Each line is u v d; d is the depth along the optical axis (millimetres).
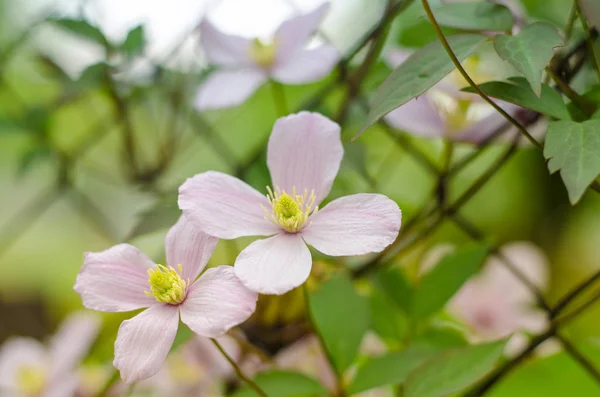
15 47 551
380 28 449
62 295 1049
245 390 415
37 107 549
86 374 504
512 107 418
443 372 392
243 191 387
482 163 647
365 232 374
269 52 458
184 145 569
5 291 1046
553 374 473
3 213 970
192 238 380
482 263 462
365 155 447
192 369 488
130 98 520
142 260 387
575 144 356
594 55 390
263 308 463
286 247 377
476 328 494
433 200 464
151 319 372
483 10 395
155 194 509
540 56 364
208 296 368
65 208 981
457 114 433
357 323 429
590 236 914
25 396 499
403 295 460
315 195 390
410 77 370
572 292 422
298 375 417
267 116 616
